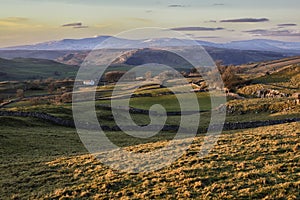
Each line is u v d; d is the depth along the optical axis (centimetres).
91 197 2062
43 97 11962
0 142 4016
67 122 5903
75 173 2600
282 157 2455
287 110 5697
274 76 10400
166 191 2006
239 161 2461
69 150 3778
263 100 6725
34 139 4366
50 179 2506
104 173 2512
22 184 2447
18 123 5491
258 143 2931
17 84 17888
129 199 1955
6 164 3066
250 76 12262
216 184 2027
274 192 1819
